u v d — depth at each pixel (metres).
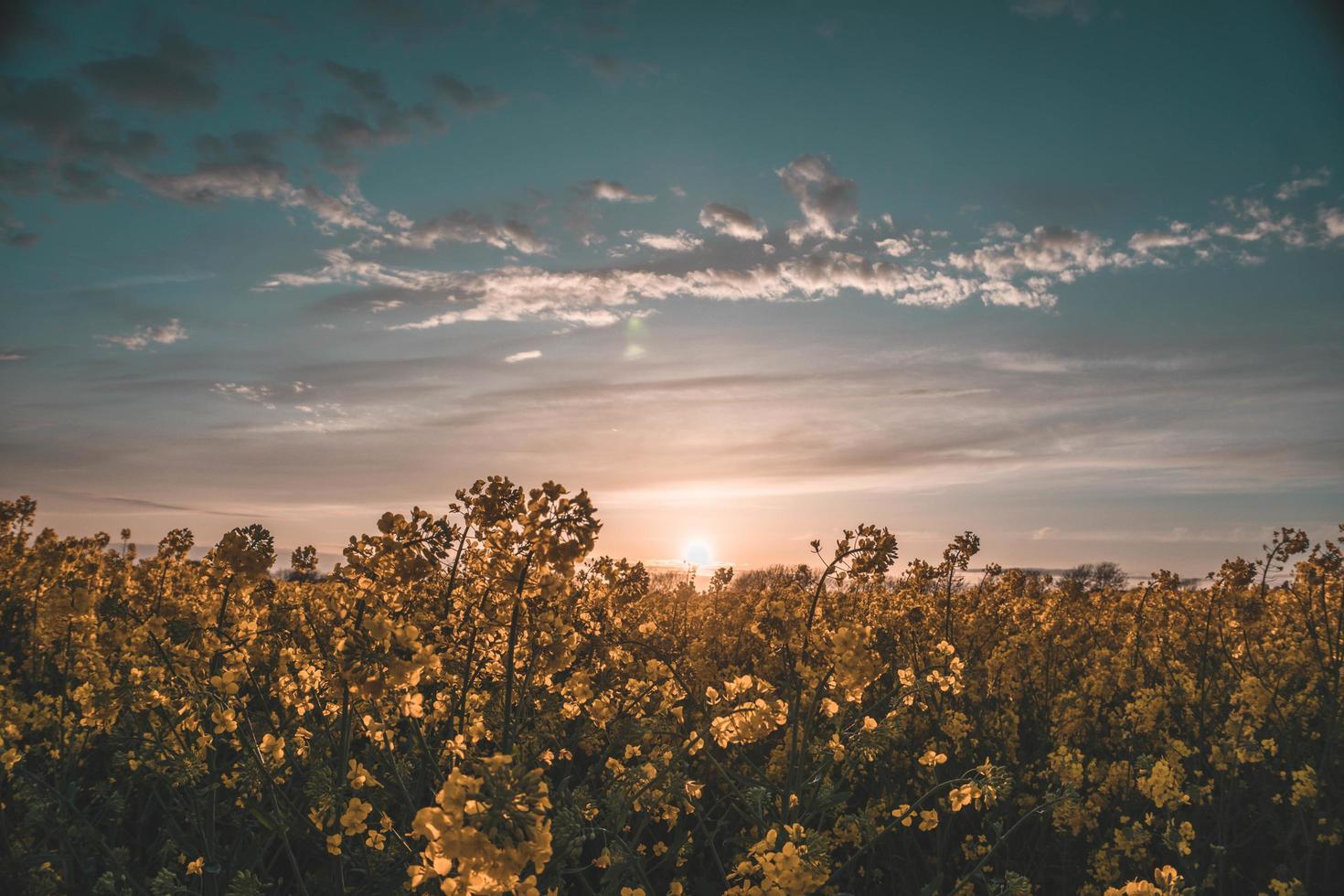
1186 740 6.71
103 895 3.84
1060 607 10.29
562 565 3.42
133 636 4.21
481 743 4.63
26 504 9.52
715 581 12.02
